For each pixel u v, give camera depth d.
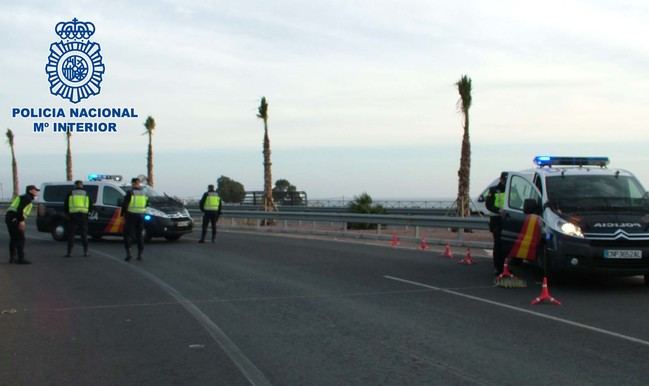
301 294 10.87
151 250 18.69
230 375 6.24
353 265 14.82
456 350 7.07
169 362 6.73
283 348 7.24
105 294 11.09
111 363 6.72
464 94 26.78
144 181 22.88
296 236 24.55
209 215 21.19
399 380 6.00
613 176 12.44
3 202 50.72
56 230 22.23
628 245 10.57
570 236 10.76
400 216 21.70
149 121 45.78
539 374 6.15
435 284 11.90
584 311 9.22
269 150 35.50
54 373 6.38
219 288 11.58
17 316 9.23
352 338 7.68
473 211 28.23
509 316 8.90
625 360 6.62
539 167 12.95
